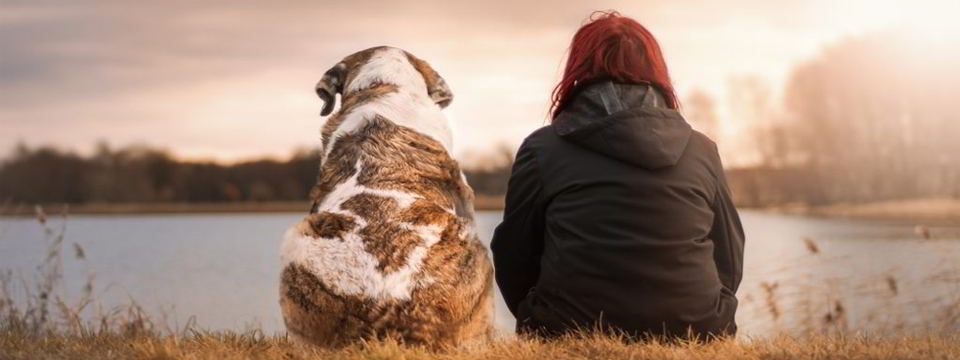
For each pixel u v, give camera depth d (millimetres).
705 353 3748
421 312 3773
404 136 4344
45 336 6035
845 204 52750
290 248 3965
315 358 3754
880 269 15188
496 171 27844
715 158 4059
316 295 3846
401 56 4891
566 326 3912
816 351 4066
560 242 3900
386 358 3633
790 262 17625
